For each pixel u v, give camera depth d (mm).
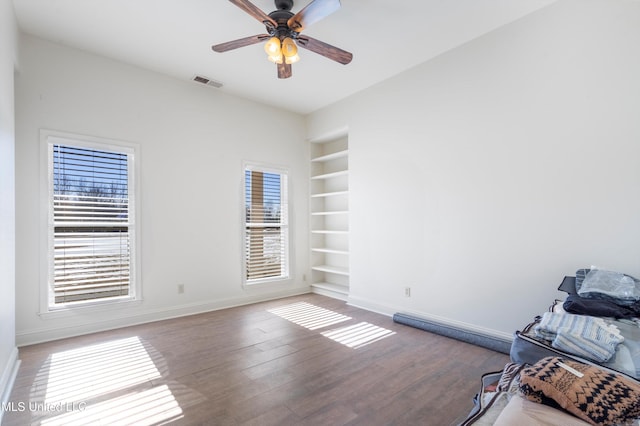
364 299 4172
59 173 3143
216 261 4156
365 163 4191
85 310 3215
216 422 1801
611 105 2316
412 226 3621
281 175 4992
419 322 3328
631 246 2219
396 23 2822
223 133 4270
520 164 2770
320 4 2078
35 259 2973
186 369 2439
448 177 3289
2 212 2045
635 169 2215
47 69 3057
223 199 4242
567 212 2512
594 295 1976
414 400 2010
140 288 3549
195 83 4016
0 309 1989
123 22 2789
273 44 2363
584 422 953
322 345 2906
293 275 4977
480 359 2596
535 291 2672
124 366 2490
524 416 982
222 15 2695
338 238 5156
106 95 3377
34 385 2203
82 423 1795
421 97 3543
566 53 2521
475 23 2836
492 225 2947
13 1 2482
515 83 2801
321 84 4066
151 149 3662
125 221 3514
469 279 3107
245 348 2842
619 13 2293
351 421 1807
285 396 2062
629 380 1080
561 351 1475
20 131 2916
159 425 1775
